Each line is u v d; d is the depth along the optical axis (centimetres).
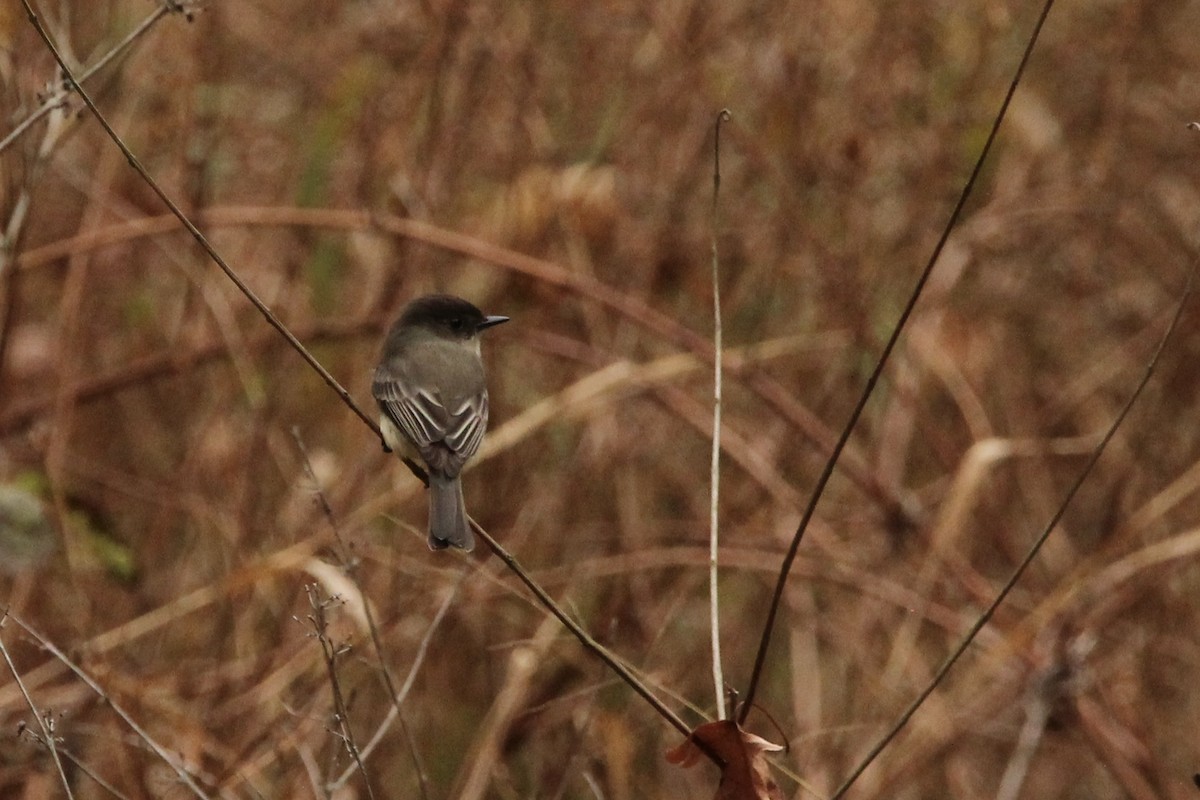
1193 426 1366
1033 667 1162
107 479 1266
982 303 1393
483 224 1306
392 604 1131
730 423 1348
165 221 1220
